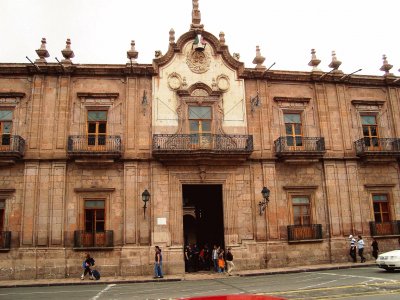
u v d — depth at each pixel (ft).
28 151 68.39
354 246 71.10
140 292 47.09
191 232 118.21
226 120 74.43
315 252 71.72
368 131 80.59
